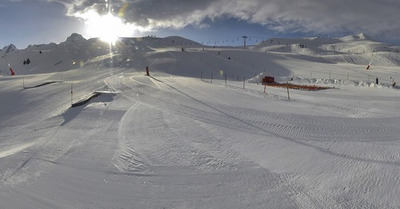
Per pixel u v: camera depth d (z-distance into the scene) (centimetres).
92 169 912
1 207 710
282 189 755
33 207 709
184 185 796
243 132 1233
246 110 1652
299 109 1684
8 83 3703
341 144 1048
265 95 2223
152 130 1305
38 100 2406
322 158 925
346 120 1396
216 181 811
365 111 1606
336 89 2828
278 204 688
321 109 1684
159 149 1066
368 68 5969
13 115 2012
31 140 1316
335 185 757
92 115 1636
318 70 5812
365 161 881
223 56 7244
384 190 717
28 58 10225
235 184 790
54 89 2873
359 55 14312
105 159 991
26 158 1016
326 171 836
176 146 1088
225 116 1516
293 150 1005
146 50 8844
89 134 1301
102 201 730
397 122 1335
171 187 788
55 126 1520
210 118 1482
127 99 2055
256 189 760
